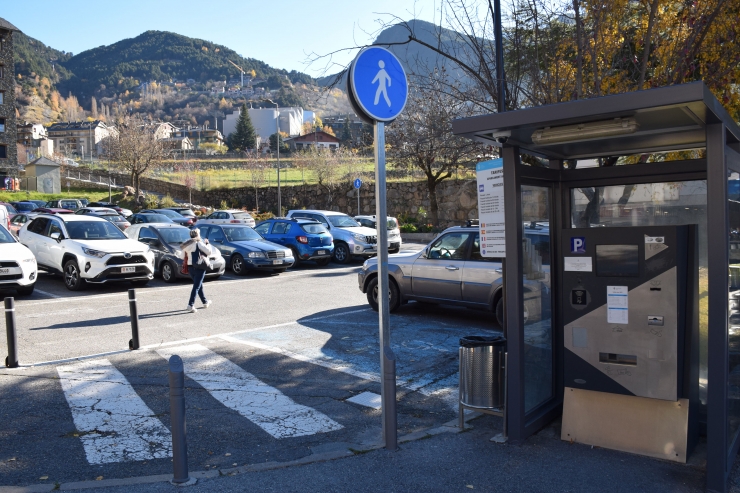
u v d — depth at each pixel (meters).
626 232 4.67
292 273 18.64
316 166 41.31
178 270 16.00
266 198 43.72
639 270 4.63
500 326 10.02
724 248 4.09
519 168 5.04
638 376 4.66
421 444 5.13
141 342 9.08
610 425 4.93
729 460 4.34
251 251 17.69
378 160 4.90
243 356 8.31
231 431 5.59
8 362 7.60
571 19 8.09
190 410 6.14
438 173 28.77
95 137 132.25
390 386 5.00
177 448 4.37
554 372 5.82
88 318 10.95
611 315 4.75
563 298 4.97
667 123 4.61
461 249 10.55
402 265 11.20
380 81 4.86
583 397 5.05
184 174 55.28
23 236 16.11
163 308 12.11
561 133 4.67
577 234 4.89
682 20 7.94
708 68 8.02
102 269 14.12
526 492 4.20
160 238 16.70
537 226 5.51
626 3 8.07
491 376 5.38
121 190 59.88
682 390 4.65
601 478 4.39
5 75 61.69
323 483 4.38
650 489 4.21
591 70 8.48
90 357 8.16
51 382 6.98
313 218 22.94
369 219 25.28
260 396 6.65
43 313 11.41
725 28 7.78
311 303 12.79
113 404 6.25
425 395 6.82
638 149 5.64
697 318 4.92
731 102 8.04
